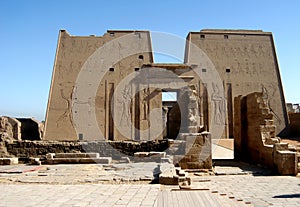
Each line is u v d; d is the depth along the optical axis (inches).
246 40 1421.0
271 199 417.4
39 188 424.8
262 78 1375.5
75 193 392.8
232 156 957.8
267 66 1395.2
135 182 482.9
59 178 511.5
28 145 823.1
